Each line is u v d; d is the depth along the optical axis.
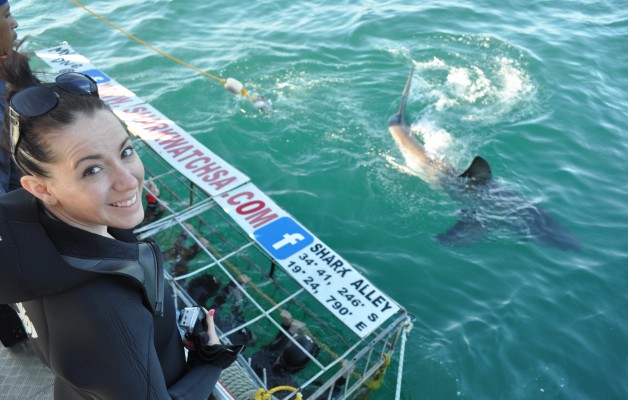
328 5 12.29
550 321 5.85
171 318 1.55
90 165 1.18
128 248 1.34
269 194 7.46
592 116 9.17
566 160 8.26
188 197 7.09
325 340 5.41
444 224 7.13
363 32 11.23
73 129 1.16
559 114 9.23
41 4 11.63
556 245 6.80
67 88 1.20
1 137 1.34
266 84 9.55
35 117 1.13
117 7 11.61
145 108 6.62
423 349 5.47
